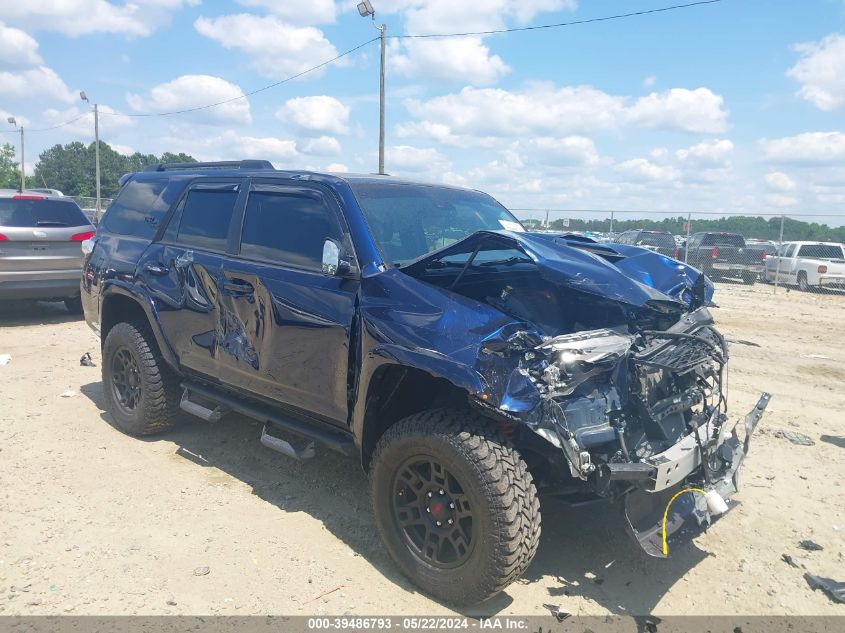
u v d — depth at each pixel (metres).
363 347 3.52
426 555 3.35
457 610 3.25
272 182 4.48
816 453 5.42
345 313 3.68
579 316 3.72
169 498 4.33
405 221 4.12
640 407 3.38
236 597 3.29
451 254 3.53
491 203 5.08
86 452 5.05
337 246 3.63
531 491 3.09
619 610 3.31
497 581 3.07
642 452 3.31
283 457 5.06
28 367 7.52
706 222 23.00
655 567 3.72
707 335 3.95
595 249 4.15
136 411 5.28
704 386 3.97
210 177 5.01
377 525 3.55
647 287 3.40
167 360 5.04
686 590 3.51
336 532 3.97
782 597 3.47
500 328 3.10
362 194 4.11
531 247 3.29
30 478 4.54
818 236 24.95
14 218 9.75
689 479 3.60
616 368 3.36
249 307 4.27
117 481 4.55
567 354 3.09
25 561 3.52
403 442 3.31
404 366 3.37
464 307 3.25
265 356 4.17
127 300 5.44
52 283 9.92
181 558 3.62
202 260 4.66
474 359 3.01
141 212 5.56
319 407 3.90
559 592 3.45
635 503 3.34
